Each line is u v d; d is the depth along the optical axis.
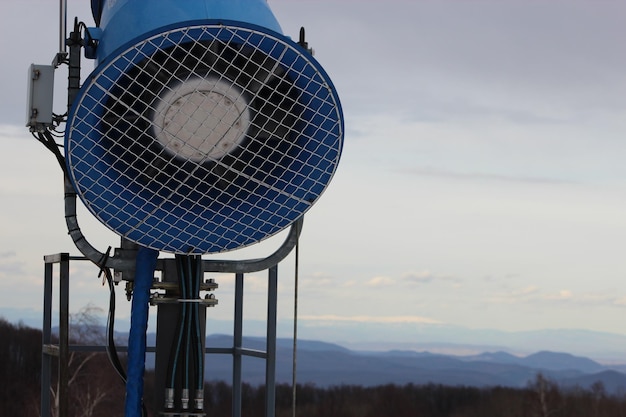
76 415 38.16
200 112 5.17
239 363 6.87
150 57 5.04
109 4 5.95
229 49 5.15
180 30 4.93
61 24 5.69
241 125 5.23
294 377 5.88
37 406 39.34
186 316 5.68
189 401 5.66
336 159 5.48
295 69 5.19
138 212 5.43
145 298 5.61
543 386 69.81
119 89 5.14
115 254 5.82
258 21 5.48
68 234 5.74
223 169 5.38
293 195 5.56
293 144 5.40
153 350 6.24
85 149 5.20
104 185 5.31
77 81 5.75
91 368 37.81
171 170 5.35
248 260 5.93
